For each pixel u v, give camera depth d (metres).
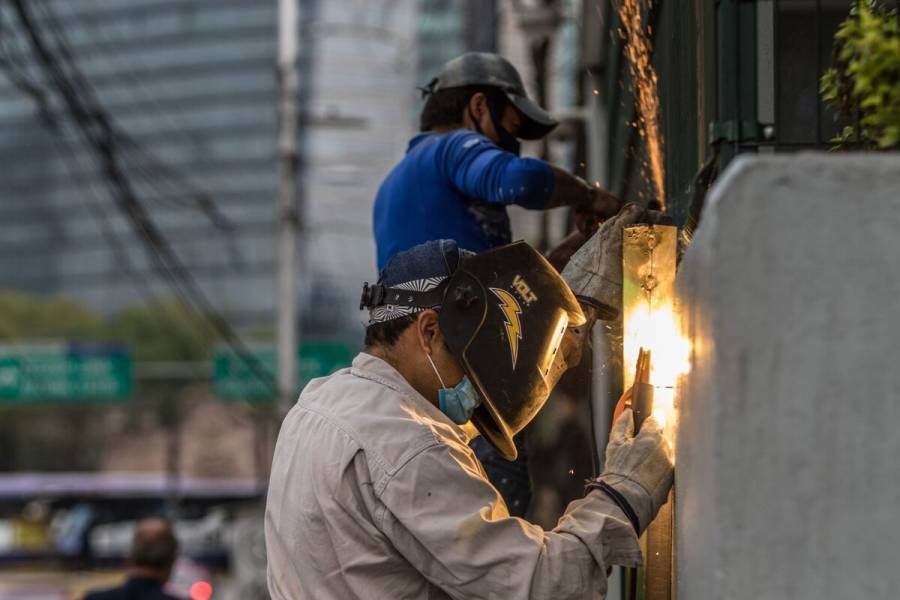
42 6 19.20
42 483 85.56
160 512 85.44
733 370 3.10
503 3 20.20
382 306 4.82
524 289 4.69
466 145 6.32
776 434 3.08
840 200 3.09
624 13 7.82
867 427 3.06
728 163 4.99
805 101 5.23
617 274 4.91
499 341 4.62
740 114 5.01
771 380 3.09
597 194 6.18
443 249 4.73
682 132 6.05
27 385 61.94
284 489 4.65
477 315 4.62
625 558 4.38
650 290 4.81
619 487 4.41
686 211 5.62
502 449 4.77
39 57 19.61
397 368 4.79
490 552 4.27
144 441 157.62
